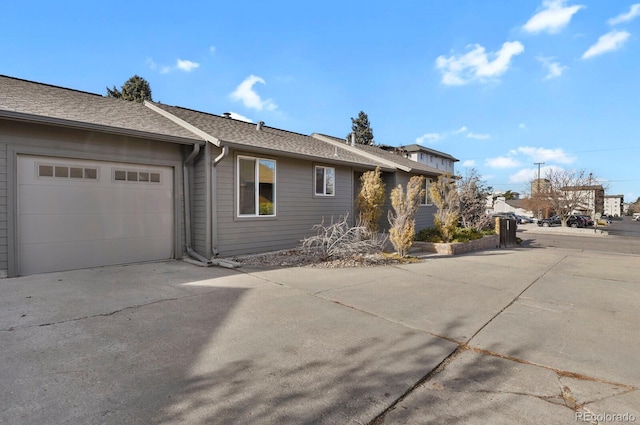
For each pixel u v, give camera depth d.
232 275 6.56
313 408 2.35
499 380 2.81
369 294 5.41
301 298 5.09
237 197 8.73
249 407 2.33
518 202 65.69
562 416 2.31
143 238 7.69
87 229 6.87
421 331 3.89
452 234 11.40
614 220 61.53
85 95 9.33
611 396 2.58
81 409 2.25
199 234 8.31
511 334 3.85
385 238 10.66
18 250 6.02
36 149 6.15
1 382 2.57
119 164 7.29
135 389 2.53
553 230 27.09
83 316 4.08
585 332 3.95
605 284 6.57
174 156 8.12
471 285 6.20
